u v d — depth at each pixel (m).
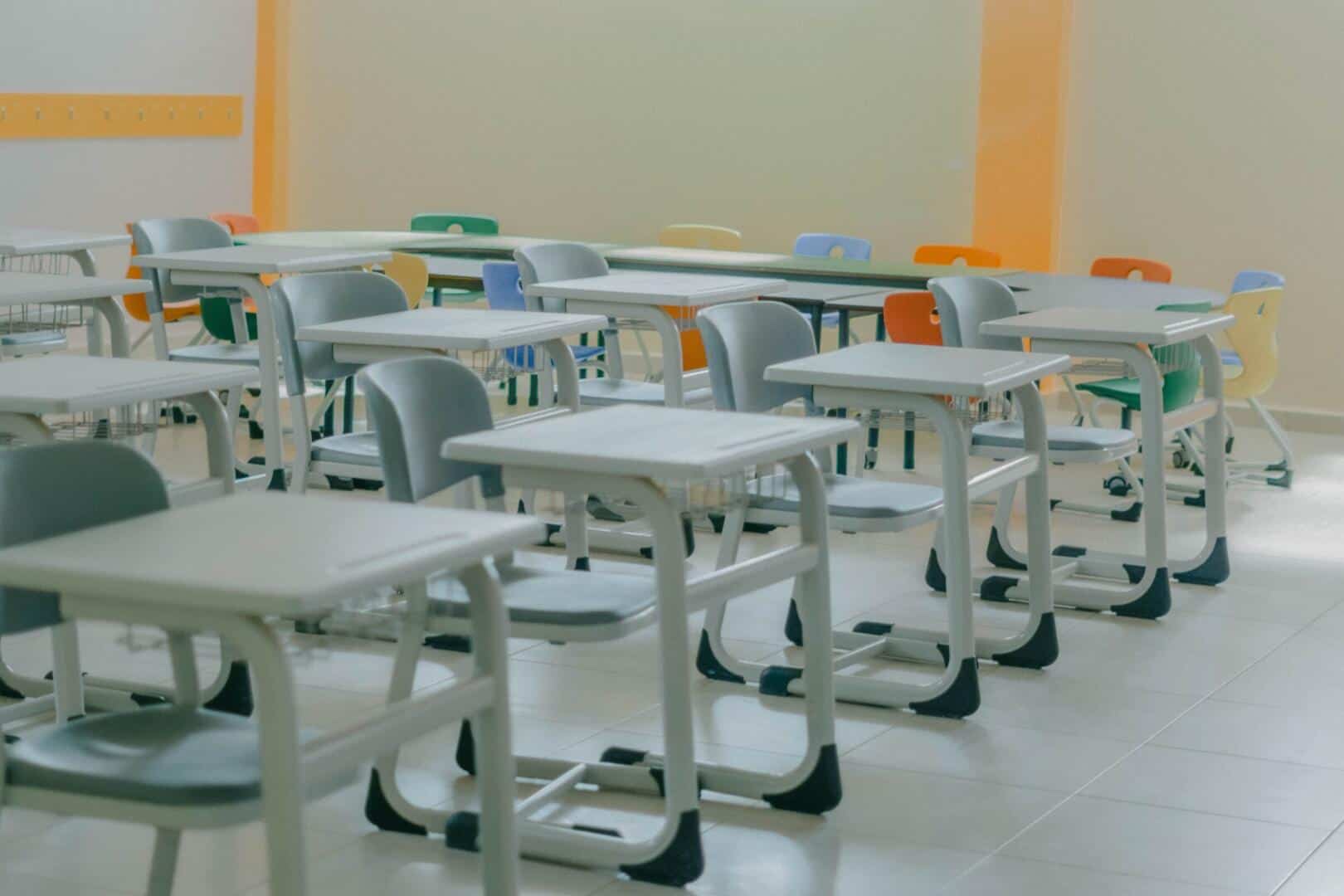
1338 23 7.83
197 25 9.51
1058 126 8.32
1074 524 5.92
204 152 9.67
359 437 4.26
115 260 9.14
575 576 2.99
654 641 4.35
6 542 2.13
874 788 3.34
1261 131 8.04
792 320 3.95
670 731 2.77
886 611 4.71
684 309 5.07
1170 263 8.31
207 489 3.35
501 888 2.24
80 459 2.21
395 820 3.02
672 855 2.81
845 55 8.78
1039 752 3.58
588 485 2.63
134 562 1.85
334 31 9.92
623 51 9.25
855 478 3.97
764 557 2.94
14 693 3.64
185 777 1.94
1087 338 4.49
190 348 5.70
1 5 8.35
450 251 6.91
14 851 2.91
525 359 5.13
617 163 9.34
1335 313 7.97
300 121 10.09
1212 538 5.08
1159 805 3.29
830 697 3.14
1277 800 3.34
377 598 2.27
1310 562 5.43
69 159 8.83
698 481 2.95
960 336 4.80
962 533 3.68
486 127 9.62
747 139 9.04
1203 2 8.09
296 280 4.14
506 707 2.21
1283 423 8.00
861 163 8.82
